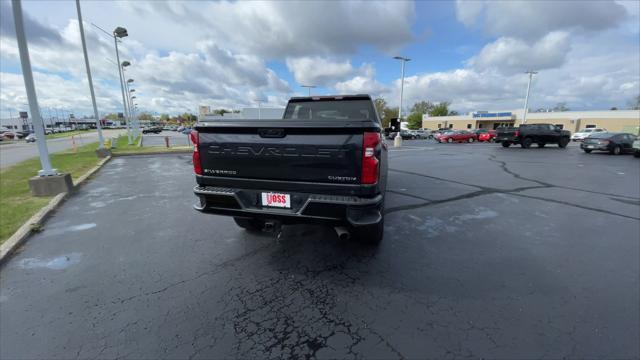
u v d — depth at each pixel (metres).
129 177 9.02
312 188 2.79
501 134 22.59
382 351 2.02
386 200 5.97
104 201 6.07
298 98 5.17
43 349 2.06
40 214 4.91
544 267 3.18
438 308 2.48
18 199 5.99
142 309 2.50
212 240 3.96
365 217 2.74
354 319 2.36
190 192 6.93
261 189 2.96
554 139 21.75
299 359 1.96
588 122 47.38
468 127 64.69
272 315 2.42
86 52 14.59
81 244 3.86
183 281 2.94
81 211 5.35
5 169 10.62
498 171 9.96
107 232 4.29
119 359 1.97
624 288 2.76
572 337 2.13
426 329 2.23
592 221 4.71
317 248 3.67
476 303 2.55
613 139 16.38
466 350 2.02
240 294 2.71
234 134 2.97
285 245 3.77
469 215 5.00
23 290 2.80
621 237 4.04
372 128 2.59
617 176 8.97
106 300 2.63
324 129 2.66
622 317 2.35
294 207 2.87
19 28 5.93
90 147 22.14
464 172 9.73
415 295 2.67
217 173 3.11
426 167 10.95
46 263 3.34
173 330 2.25
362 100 4.98
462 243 3.81
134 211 5.34
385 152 4.21
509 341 2.10
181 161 13.33
